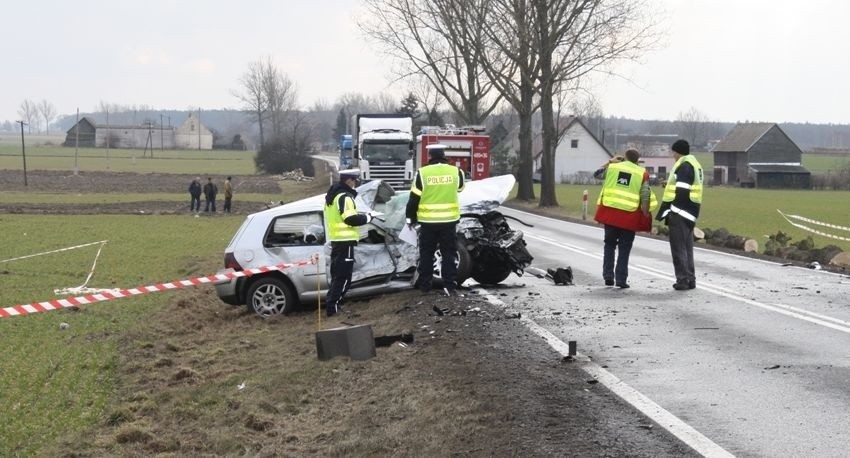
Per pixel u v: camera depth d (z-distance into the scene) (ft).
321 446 24.00
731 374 28.40
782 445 21.44
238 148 622.95
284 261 45.55
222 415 27.99
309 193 206.39
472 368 29.35
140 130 621.72
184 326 45.06
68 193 194.59
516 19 146.30
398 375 29.76
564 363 29.91
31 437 27.32
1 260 78.28
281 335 40.96
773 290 46.78
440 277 47.01
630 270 56.54
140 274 69.67
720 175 388.78
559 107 158.30
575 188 273.13
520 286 48.49
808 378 27.81
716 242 78.69
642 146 433.89
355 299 46.91
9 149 527.81
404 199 46.42
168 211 147.84
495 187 49.14
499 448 21.56
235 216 138.92
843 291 46.37
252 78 495.00
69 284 63.41
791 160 372.17
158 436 26.53
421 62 181.47
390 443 23.00
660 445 21.48
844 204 199.41
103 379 34.71
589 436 22.17
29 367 36.63
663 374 28.43
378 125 155.12
